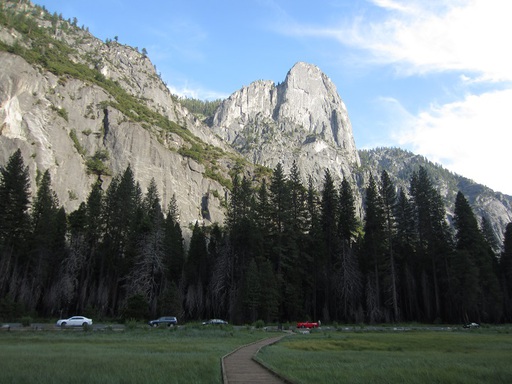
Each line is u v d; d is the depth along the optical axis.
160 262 70.31
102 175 128.00
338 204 81.81
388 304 70.06
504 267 80.25
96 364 18.25
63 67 150.62
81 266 73.31
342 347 32.00
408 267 74.94
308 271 73.62
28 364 17.84
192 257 80.94
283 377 15.71
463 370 18.73
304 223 78.06
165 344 30.62
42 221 73.56
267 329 53.44
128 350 25.50
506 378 16.89
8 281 67.56
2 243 67.56
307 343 34.34
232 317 65.62
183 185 145.50
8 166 71.31
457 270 65.69
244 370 18.17
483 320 70.81
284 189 77.19
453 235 77.50
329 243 77.56
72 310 72.81
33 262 71.75
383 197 77.75
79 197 118.06
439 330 54.59
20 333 38.28
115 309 74.12
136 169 135.75
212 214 142.75
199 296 74.81
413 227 79.44
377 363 21.36
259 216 76.94
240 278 71.88
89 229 78.00
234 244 75.75
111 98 158.25
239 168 172.75
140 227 73.00
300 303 67.81
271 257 72.94
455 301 68.50
